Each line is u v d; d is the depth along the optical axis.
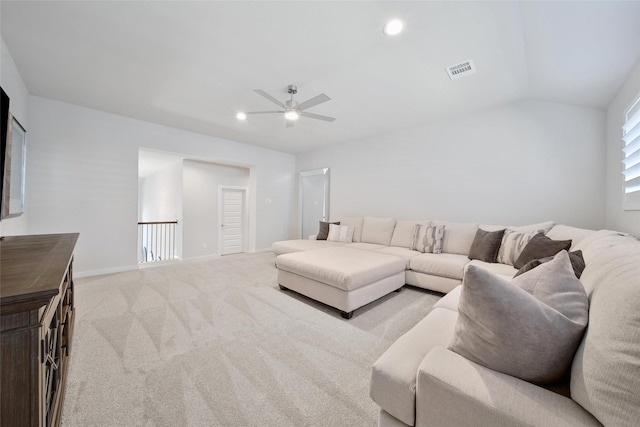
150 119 4.06
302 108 2.85
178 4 1.78
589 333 0.73
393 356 1.06
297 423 1.23
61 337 1.34
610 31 1.77
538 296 0.94
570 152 3.03
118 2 1.77
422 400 0.86
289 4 1.78
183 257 5.45
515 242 2.70
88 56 2.39
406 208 4.49
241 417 1.27
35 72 2.69
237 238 6.39
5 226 2.37
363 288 2.53
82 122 3.57
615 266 0.86
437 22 1.95
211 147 5.01
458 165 3.88
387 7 1.81
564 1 1.64
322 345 1.93
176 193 5.69
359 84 2.88
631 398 0.55
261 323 2.28
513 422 0.68
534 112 3.24
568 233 2.36
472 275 0.84
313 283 2.68
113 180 3.85
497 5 1.78
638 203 1.99
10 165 1.96
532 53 2.27
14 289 0.71
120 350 1.82
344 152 5.47
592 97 2.70
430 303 2.79
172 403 1.34
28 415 0.71
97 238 3.73
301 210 6.48
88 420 1.23
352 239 4.71
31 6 1.79
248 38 2.13
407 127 4.39
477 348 0.87
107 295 2.91
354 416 1.28
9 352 0.69
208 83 2.87
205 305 2.66
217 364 1.68
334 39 2.13
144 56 2.38
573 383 0.72
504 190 3.48
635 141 2.02
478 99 3.27
